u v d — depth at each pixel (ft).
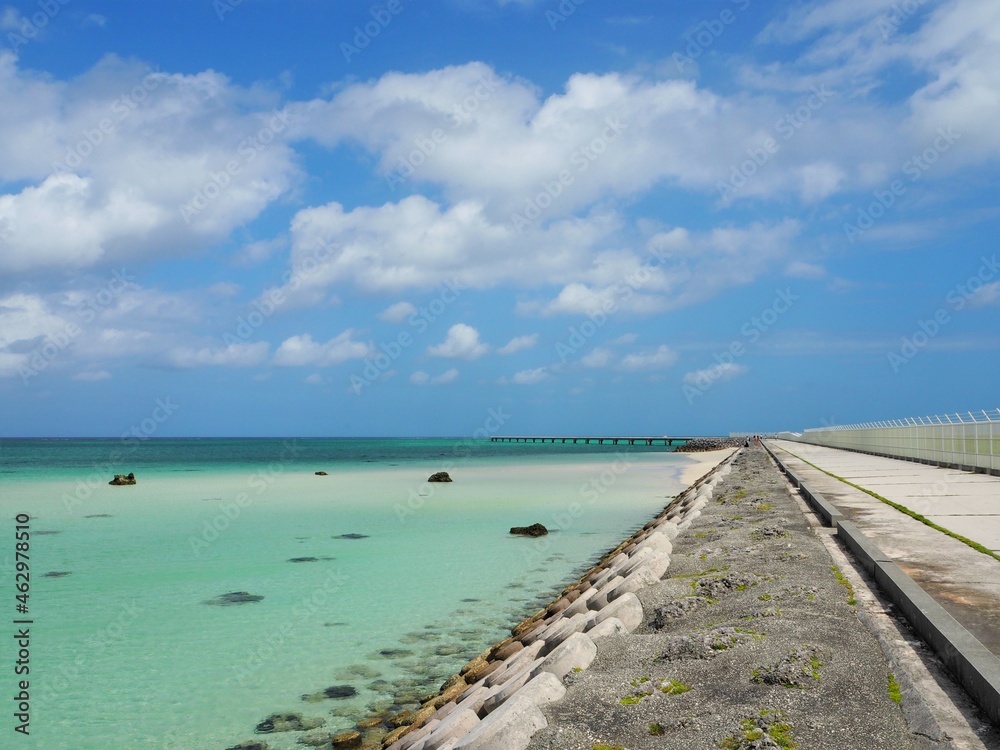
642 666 19.70
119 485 137.18
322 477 160.35
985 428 77.41
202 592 48.75
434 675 33.30
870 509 47.01
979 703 15.39
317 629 40.27
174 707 29.91
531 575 53.52
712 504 58.44
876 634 20.29
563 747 15.31
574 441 621.72
